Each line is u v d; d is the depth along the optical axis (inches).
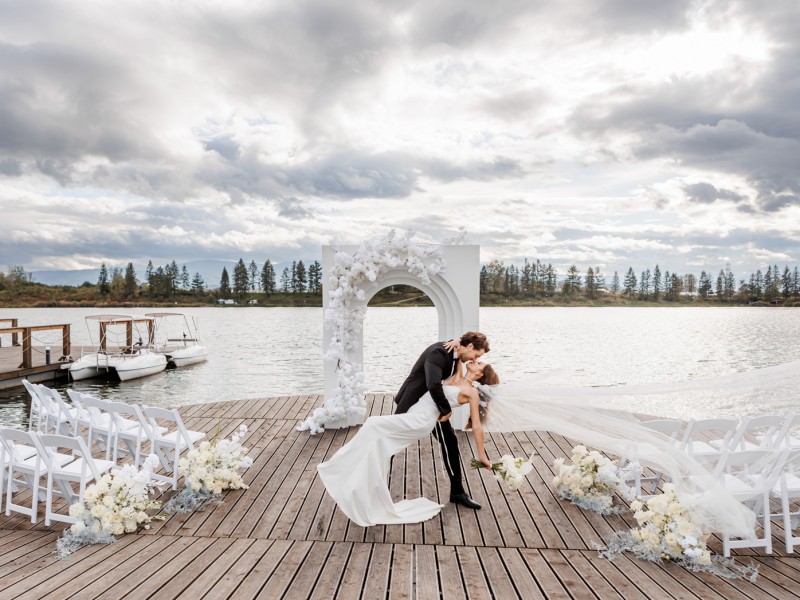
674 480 160.7
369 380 719.7
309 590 129.4
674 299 3804.1
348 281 292.7
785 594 129.4
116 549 153.9
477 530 168.7
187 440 205.8
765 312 3316.9
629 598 126.8
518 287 3631.9
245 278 3644.2
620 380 757.3
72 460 189.8
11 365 730.2
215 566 142.3
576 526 172.7
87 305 3284.9
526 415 189.0
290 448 265.1
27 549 154.8
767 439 191.3
